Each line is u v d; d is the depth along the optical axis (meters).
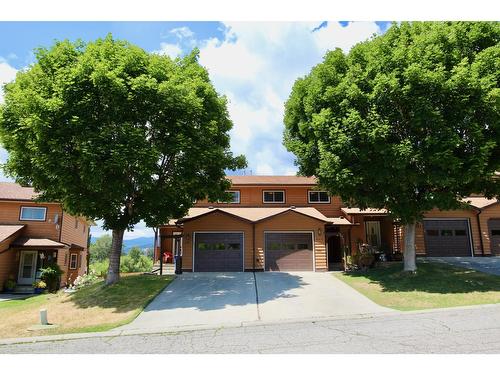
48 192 15.78
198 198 17.97
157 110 14.16
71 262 29.33
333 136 15.02
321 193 25.88
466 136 13.91
